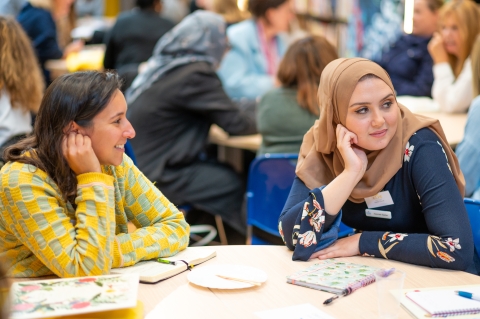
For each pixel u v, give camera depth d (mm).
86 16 7016
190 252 1728
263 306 1375
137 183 1772
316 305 1381
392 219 1821
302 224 1720
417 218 1812
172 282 1525
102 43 5816
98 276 1406
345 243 1743
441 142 1812
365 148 1751
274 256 1737
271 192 2588
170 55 3408
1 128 2750
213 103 3363
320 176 1876
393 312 1301
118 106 1587
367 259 1709
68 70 4996
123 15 4781
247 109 3893
